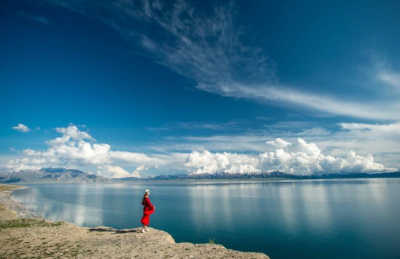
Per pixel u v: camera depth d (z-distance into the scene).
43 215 76.88
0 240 23.17
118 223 67.75
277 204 118.38
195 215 85.25
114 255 19.02
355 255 43.81
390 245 49.03
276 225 67.69
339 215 83.44
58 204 114.94
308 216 82.44
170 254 19.52
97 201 135.62
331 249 46.91
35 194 186.88
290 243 50.75
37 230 28.95
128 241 24.00
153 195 194.00
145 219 28.59
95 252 19.89
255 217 80.94
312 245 49.50
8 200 114.56
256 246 48.62
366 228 63.59
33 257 18.17
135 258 18.25
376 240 52.62
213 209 101.31
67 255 18.91
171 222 71.81
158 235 26.84
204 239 53.03
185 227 64.88
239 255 19.30
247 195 184.88
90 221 69.81
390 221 72.06
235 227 65.19
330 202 123.00
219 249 21.25
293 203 121.56
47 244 22.47
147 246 22.08
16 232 27.19
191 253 19.88
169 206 113.44
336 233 58.72
